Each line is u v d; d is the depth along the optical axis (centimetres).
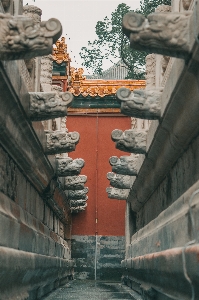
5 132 1108
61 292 2089
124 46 3950
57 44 3089
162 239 1308
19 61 1161
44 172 1755
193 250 812
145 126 1939
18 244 1207
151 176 1741
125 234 2933
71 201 2966
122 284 2755
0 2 959
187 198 1037
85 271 3109
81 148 3167
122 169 2086
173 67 1062
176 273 985
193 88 929
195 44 827
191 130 1067
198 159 1059
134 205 2520
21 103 1149
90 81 3169
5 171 1191
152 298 1509
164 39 877
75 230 3144
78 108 3181
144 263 1597
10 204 1192
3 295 1017
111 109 3180
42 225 1833
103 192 3158
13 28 884
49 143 1683
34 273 1377
